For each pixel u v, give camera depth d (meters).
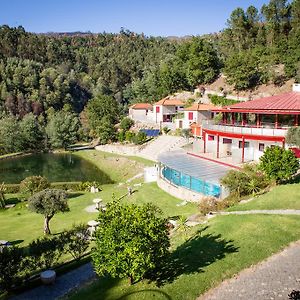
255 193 30.78
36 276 20.75
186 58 122.25
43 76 148.25
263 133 41.41
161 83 122.75
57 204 30.38
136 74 192.75
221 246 19.77
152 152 73.75
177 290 15.56
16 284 19.56
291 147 38.50
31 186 42.56
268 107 42.94
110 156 80.62
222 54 131.75
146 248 14.93
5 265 18.94
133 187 46.62
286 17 121.62
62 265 22.31
